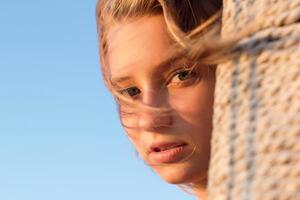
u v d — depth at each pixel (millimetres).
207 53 765
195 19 1533
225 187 631
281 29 683
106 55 1767
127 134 1683
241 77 686
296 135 611
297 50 662
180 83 1509
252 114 652
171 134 1509
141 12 1569
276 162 606
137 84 1579
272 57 672
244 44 698
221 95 696
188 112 1499
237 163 634
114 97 1723
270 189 594
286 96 638
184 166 1524
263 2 722
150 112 1518
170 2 1518
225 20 776
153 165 1567
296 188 584
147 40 1543
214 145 684
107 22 1726
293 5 691
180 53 1472
